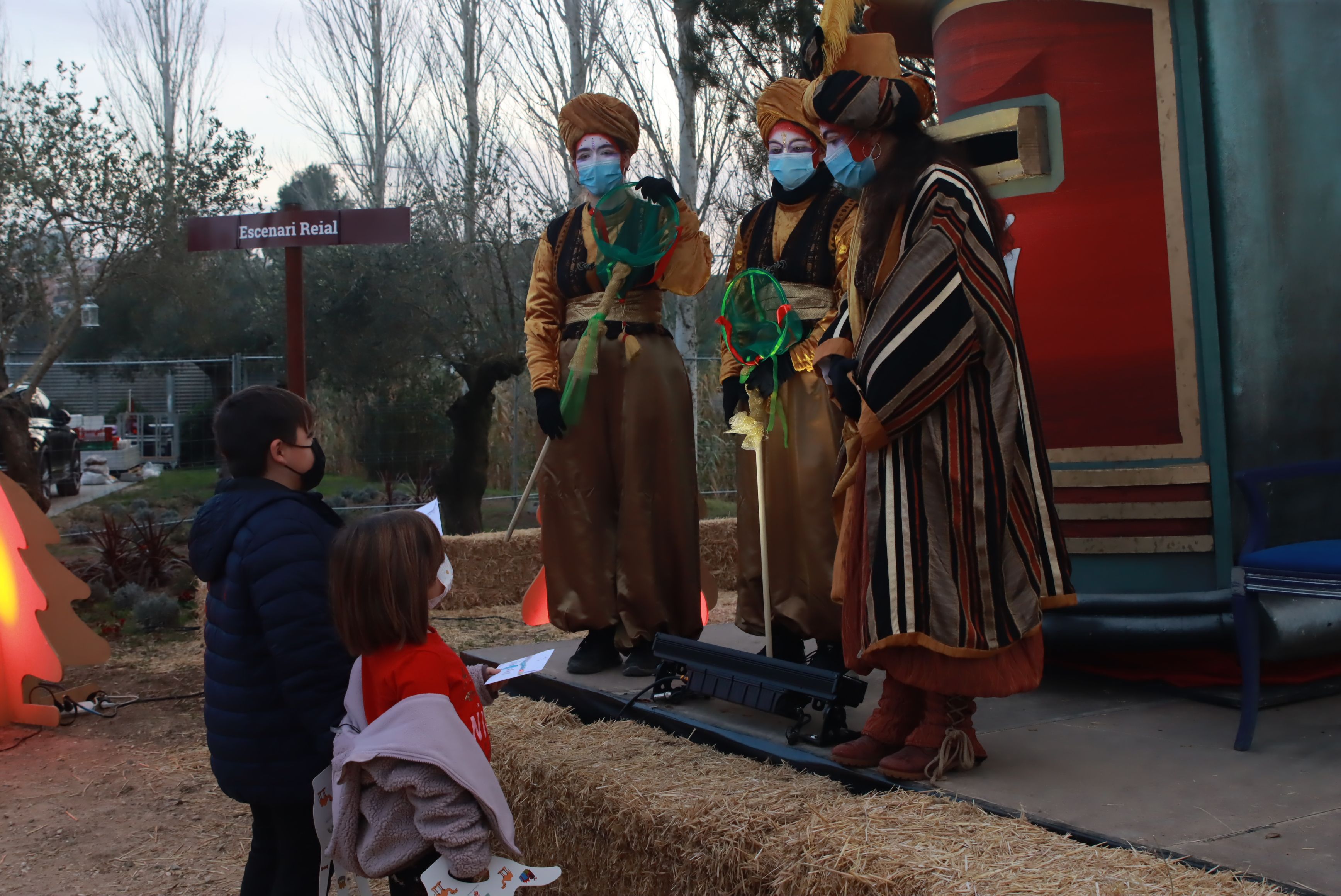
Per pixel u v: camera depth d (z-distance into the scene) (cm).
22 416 1102
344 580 231
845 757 282
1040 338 381
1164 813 242
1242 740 291
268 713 263
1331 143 365
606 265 403
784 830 249
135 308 2222
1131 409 369
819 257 369
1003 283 270
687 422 414
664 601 407
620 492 409
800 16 939
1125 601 358
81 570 991
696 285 414
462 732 225
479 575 857
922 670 263
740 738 320
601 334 407
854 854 227
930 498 267
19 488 564
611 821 293
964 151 310
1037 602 267
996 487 265
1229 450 358
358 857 224
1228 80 357
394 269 1296
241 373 1391
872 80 277
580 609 406
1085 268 374
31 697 587
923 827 238
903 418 264
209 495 1681
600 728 356
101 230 1161
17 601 571
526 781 330
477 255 1280
